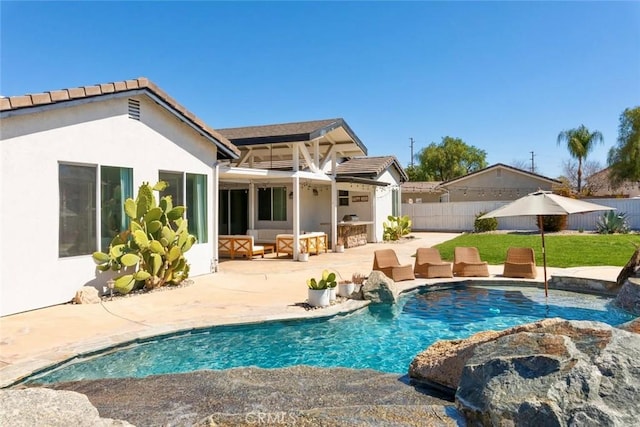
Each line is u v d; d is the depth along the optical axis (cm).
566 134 4034
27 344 643
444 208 3241
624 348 360
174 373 546
